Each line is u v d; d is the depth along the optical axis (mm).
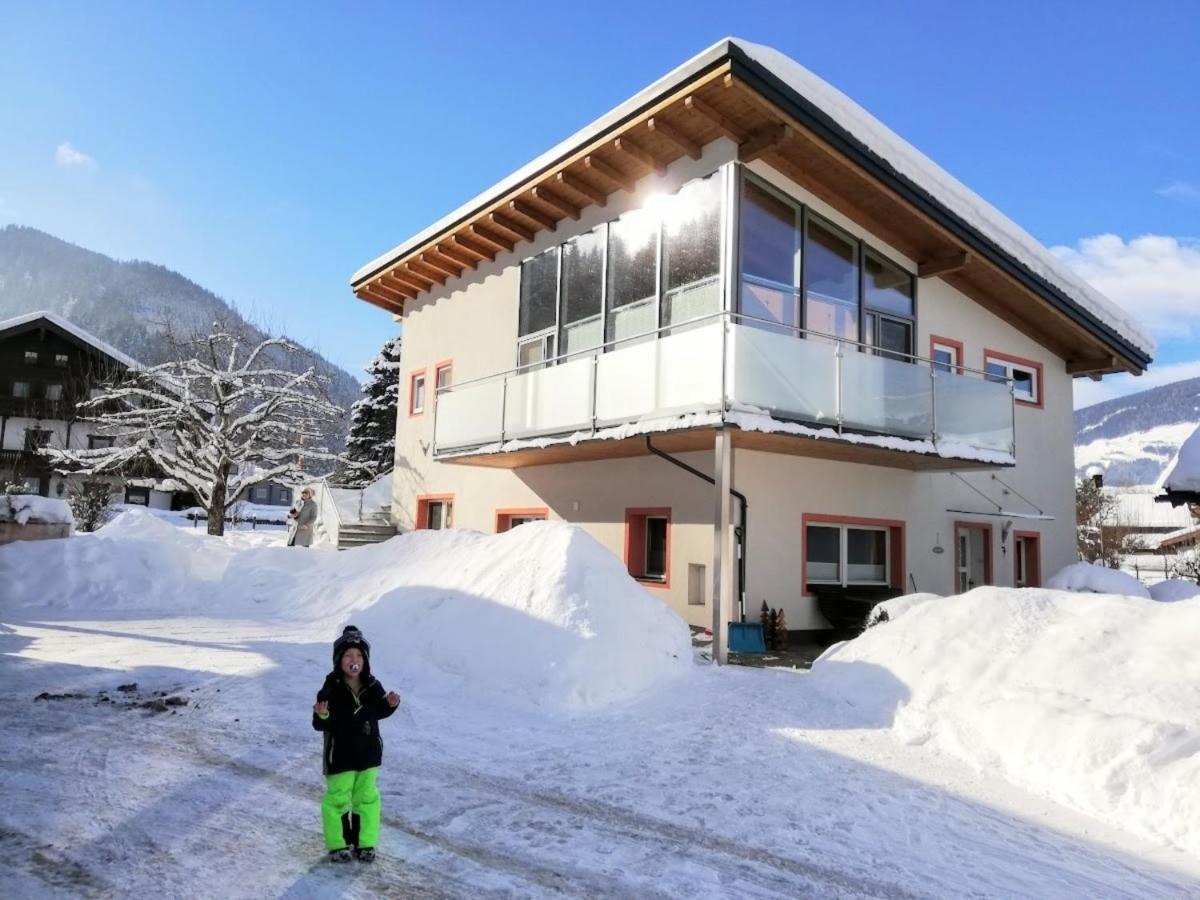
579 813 4848
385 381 38250
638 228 13109
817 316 12383
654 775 5574
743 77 10250
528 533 9836
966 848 4535
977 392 12883
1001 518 15484
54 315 42656
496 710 7270
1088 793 5242
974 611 7715
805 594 12305
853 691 7465
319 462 27188
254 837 4320
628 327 13125
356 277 19656
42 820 4441
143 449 24422
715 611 9836
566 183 13297
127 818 4520
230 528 36844
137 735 6121
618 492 13594
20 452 41250
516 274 16109
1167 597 14094
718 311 11312
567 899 3732
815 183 12375
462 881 3877
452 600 9227
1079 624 7031
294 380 25594
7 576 13484
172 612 12992
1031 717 6031
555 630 7969
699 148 11898
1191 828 4711
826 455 12234
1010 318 15992
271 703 7082
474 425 14664
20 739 5922
